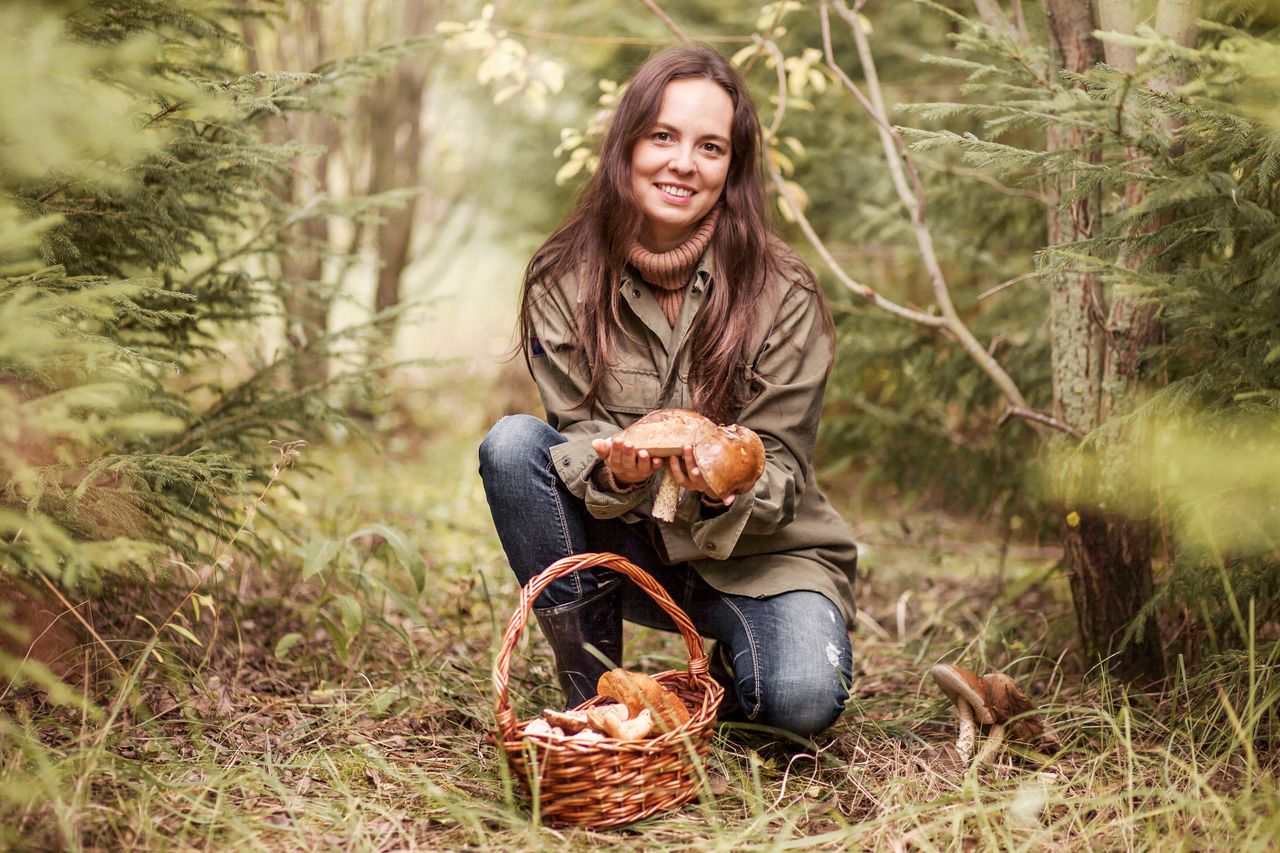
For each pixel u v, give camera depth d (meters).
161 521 2.17
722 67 2.11
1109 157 2.21
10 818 1.58
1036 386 3.21
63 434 2.01
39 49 1.38
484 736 2.12
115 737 1.89
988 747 2.00
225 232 2.61
